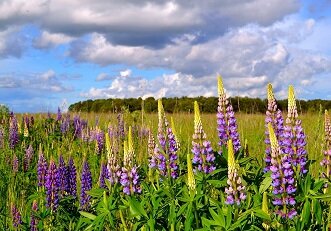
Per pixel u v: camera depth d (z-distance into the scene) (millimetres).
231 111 2320
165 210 1978
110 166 2229
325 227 2070
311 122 4684
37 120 6516
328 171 2291
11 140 5098
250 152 3484
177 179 2088
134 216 1933
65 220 2586
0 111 7117
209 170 2102
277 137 2299
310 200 1997
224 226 1689
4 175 3900
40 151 3131
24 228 2588
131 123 6000
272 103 2326
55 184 2740
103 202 2037
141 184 2070
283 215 1929
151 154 2461
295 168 2113
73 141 5770
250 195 1861
